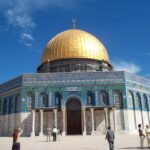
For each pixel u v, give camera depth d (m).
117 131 37.91
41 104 39.81
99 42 49.78
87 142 24.02
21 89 40.59
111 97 39.66
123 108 39.06
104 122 38.53
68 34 48.50
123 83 40.25
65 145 21.17
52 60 46.50
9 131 41.75
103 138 29.50
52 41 49.28
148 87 44.84
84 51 46.19
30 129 38.62
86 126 38.38
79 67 45.06
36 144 22.75
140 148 18.02
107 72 40.88
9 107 43.44
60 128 38.03
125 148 18.08
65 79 40.56
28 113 39.50
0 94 46.50
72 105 41.50
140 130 18.53
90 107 38.41
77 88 40.06
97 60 46.72
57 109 38.91
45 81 40.66
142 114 41.59
